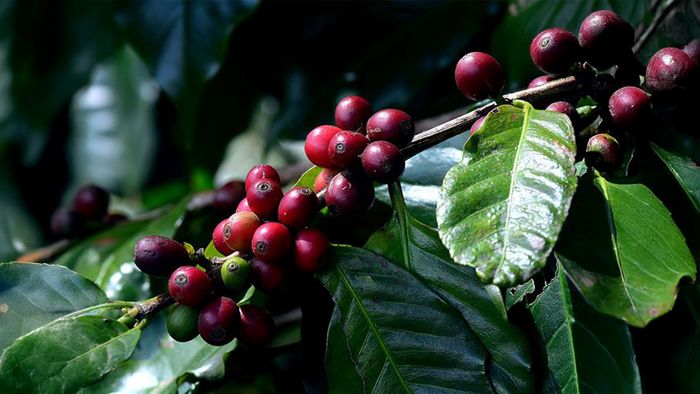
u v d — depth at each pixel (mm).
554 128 475
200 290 486
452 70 723
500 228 457
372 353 490
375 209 537
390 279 496
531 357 486
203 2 709
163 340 571
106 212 698
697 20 596
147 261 492
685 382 507
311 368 520
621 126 500
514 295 499
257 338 495
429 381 485
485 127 478
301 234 495
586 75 508
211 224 646
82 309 506
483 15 709
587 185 483
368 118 504
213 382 553
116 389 559
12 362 475
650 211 478
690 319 513
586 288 454
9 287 506
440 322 489
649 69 508
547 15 632
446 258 497
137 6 714
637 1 616
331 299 521
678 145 535
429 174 536
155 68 712
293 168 710
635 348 515
